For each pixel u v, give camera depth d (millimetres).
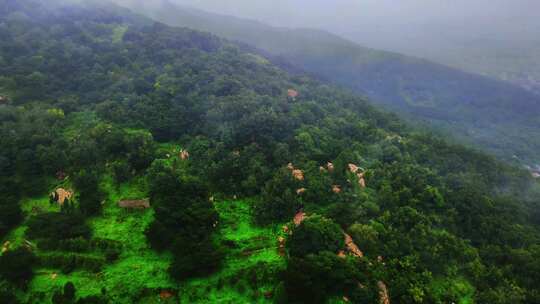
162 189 65500
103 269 51906
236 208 69500
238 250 57719
